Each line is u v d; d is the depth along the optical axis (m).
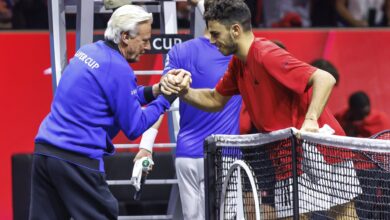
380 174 9.16
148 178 15.38
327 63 15.17
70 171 10.70
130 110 10.76
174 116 14.23
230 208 10.59
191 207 13.06
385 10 19.66
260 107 10.62
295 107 10.52
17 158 15.35
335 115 17.92
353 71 18.16
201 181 13.04
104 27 17.22
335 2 19.53
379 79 18.17
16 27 18.59
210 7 10.57
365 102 17.64
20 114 16.92
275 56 10.26
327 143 9.38
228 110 12.99
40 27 18.64
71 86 10.78
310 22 19.44
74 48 16.94
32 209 10.98
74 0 14.08
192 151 12.93
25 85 16.97
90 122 10.75
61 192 10.78
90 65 10.76
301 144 9.84
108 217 10.84
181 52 12.91
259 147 10.41
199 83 12.87
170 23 14.16
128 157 15.32
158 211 15.53
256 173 10.47
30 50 17.02
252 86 10.63
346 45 18.16
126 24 10.80
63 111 10.80
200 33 13.75
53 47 13.74
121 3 13.23
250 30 10.58
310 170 9.80
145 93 11.40
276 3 19.27
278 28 18.56
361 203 9.34
